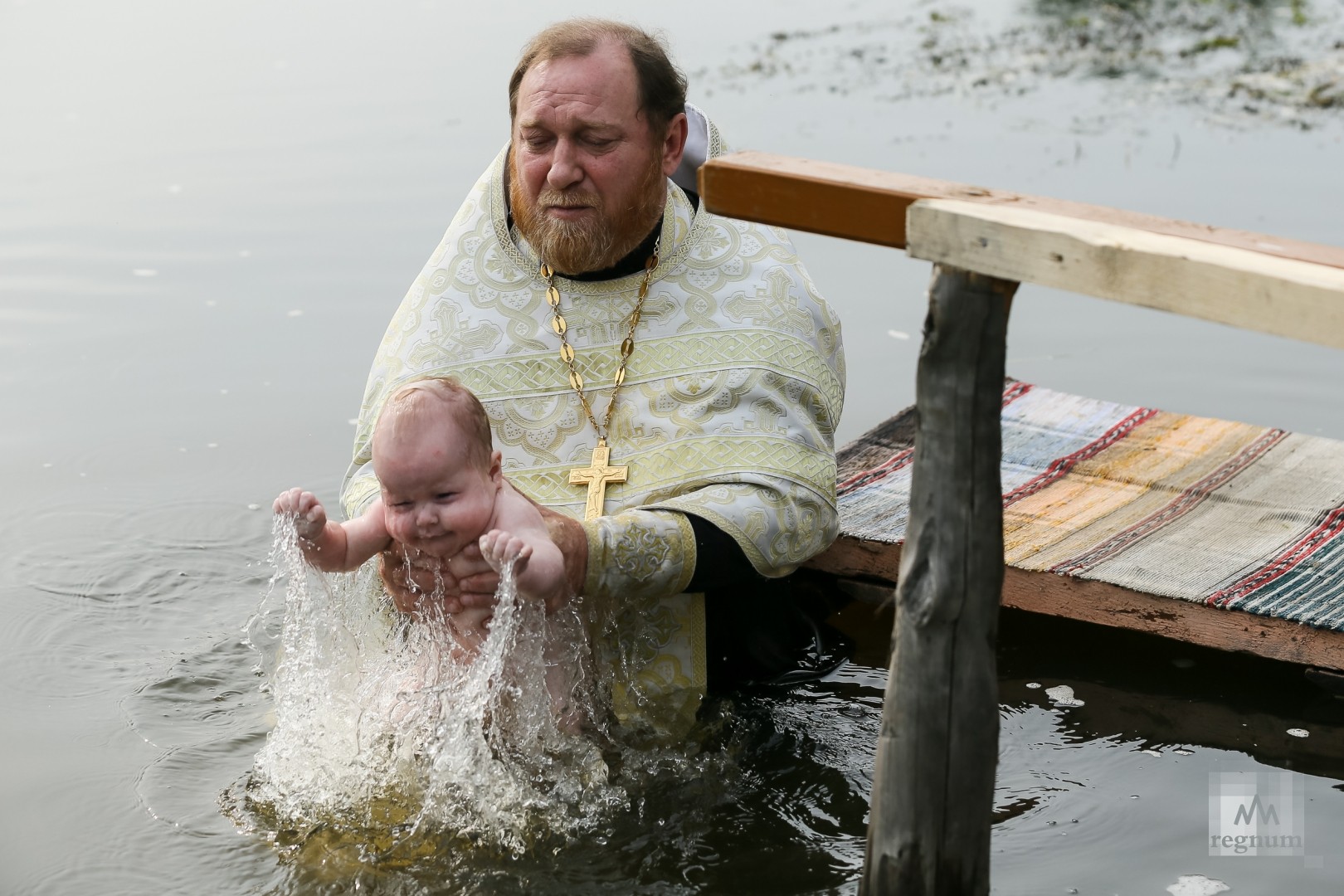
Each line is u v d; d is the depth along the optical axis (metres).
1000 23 11.52
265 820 3.37
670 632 3.74
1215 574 4.18
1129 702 3.96
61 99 9.72
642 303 3.93
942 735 2.78
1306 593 4.04
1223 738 3.80
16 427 5.61
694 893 3.13
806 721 3.76
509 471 3.87
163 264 7.14
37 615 4.34
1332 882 3.21
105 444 5.49
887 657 4.15
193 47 10.94
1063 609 4.21
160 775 3.55
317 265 7.12
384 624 3.69
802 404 3.93
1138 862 3.28
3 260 7.17
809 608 4.43
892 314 6.59
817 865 3.21
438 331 4.00
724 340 3.89
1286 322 2.33
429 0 12.27
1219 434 5.14
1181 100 9.41
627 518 3.51
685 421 3.80
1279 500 4.65
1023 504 4.70
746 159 2.90
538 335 3.94
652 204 3.88
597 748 3.53
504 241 4.03
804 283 4.07
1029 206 2.66
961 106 9.31
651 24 11.47
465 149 8.55
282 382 6.02
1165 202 7.54
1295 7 11.72
